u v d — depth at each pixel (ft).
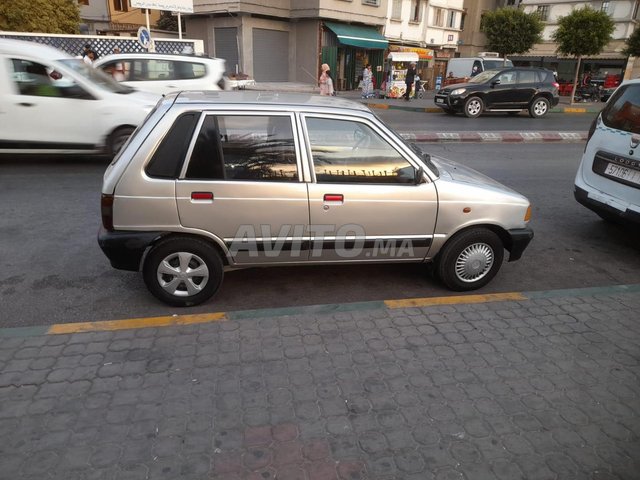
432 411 9.21
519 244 13.94
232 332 11.64
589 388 10.02
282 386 9.77
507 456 8.25
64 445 8.15
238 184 11.91
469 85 56.54
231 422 8.77
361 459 8.07
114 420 8.73
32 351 10.66
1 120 24.98
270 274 14.99
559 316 12.84
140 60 35.88
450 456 8.20
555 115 63.77
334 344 11.27
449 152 35.78
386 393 9.66
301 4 86.07
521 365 10.68
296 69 92.22
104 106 26.05
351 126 12.43
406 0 110.73
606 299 13.87
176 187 11.69
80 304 12.84
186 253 12.25
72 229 18.12
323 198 12.30
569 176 29.43
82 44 58.75
